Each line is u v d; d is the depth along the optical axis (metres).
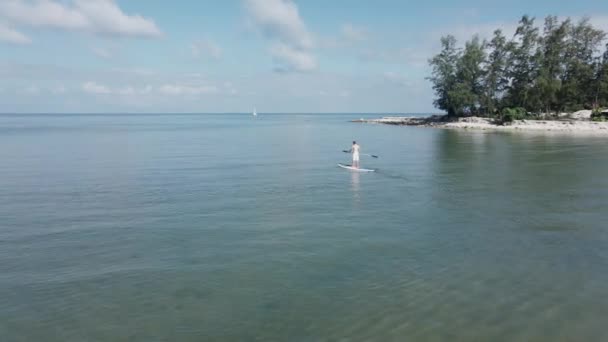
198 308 10.98
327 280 12.56
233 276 12.92
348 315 10.52
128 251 15.20
